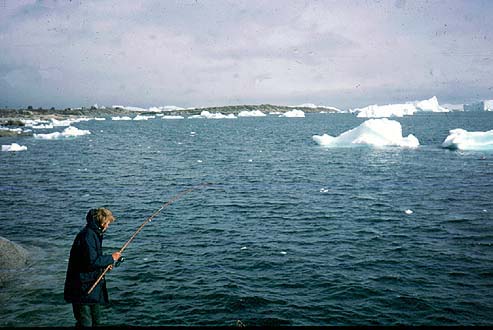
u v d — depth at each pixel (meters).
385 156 38.56
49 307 8.62
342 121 152.50
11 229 15.02
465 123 109.75
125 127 113.12
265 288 9.80
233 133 81.81
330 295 9.41
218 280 10.27
